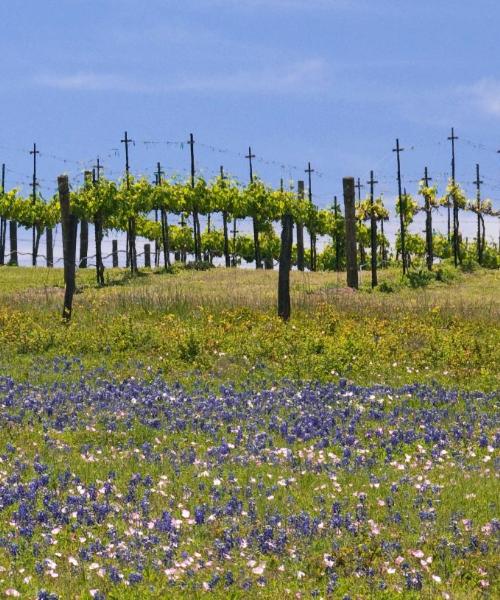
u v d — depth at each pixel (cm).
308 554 1622
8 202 15250
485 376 3731
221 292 7938
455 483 2147
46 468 2088
